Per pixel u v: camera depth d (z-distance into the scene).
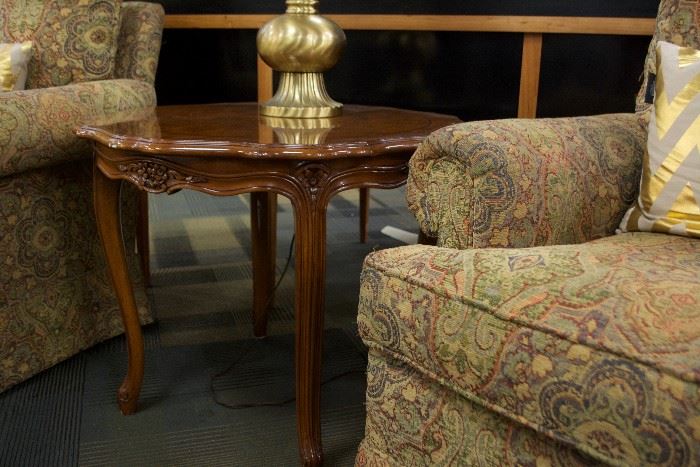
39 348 1.50
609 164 1.11
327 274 2.21
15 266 1.41
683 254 0.90
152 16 1.82
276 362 1.61
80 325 1.60
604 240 1.01
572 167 1.02
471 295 0.78
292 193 1.06
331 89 3.09
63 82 1.71
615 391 0.64
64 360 1.59
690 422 0.59
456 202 0.97
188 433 1.32
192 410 1.40
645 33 2.60
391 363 0.92
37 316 1.48
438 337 0.81
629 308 0.69
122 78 1.77
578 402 0.67
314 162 1.05
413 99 3.01
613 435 0.64
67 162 1.49
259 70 3.13
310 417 1.17
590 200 1.06
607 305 0.70
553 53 2.74
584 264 0.80
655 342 0.64
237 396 1.46
